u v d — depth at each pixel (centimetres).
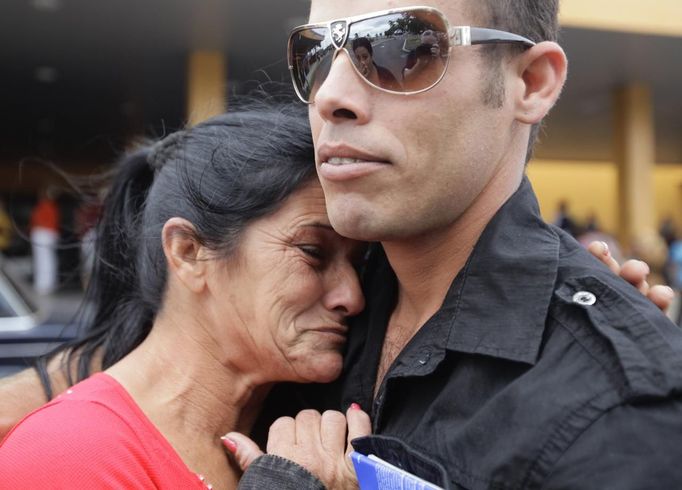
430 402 115
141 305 155
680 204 1889
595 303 106
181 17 772
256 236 134
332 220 114
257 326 134
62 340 205
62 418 121
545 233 119
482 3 112
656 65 968
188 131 150
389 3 112
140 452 123
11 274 376
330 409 142
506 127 118
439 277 125
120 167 166
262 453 130
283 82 165
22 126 1416
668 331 103
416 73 109
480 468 101
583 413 97
